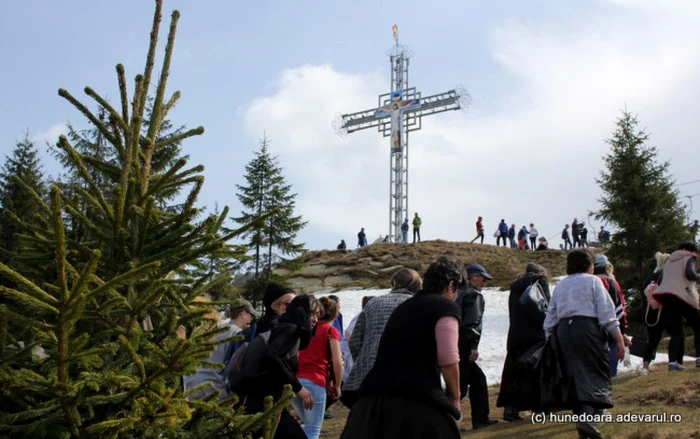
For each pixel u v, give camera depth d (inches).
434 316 166.1
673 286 378.6
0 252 175.3
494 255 1649.9
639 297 1011.9
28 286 138.9
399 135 1915.6
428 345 165.5
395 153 1910.7
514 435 279.0
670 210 1061.1
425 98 1908.2
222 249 183.8
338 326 422.3
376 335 215.5
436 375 165.6
